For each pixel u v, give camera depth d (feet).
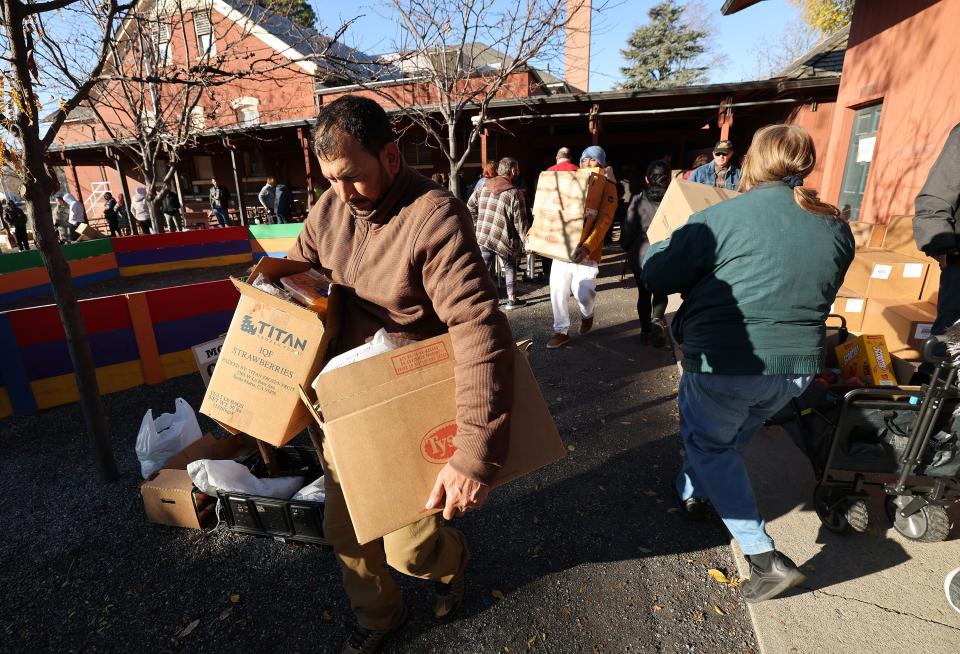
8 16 7.70
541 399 4.70
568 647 6.22
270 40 52.49
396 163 4.39
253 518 8.26
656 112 34.88
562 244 15.39
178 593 7.35
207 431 12.28
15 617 7.05
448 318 4.21
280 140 56.49
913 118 17.01
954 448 6.50
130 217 55.01
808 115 35.17
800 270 5.63
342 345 5.33
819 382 7.77
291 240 40.55
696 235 6.13
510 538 8.11
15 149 8.55
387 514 4.19
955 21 15.11
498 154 54.49
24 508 9.41
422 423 4.30
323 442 5.41
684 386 6.77
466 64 22.22
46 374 13.37
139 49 21.48
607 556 7.64
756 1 24.39
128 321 14.38
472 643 6.31
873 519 7.75
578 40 20.86
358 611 5.98
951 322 9.32
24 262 31.32
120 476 10.34
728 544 7.78
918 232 9.18
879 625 6.01
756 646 6.09
